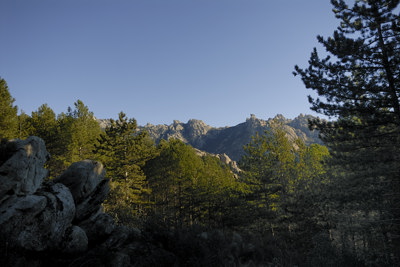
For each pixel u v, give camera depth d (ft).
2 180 25.84
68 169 36.32
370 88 42.57
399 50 40.06
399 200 42.32
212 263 35.53
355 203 47.47
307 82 47.91
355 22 45.65
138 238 37.37
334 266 35.86
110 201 86.43
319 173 86.94
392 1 40.11
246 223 92.99
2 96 84.89
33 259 24.31
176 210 98.78
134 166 105.29
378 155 42.91
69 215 29.99
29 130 105.29
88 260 26.96
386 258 37.37
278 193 93.81
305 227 72.69
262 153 100.17
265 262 44.45
